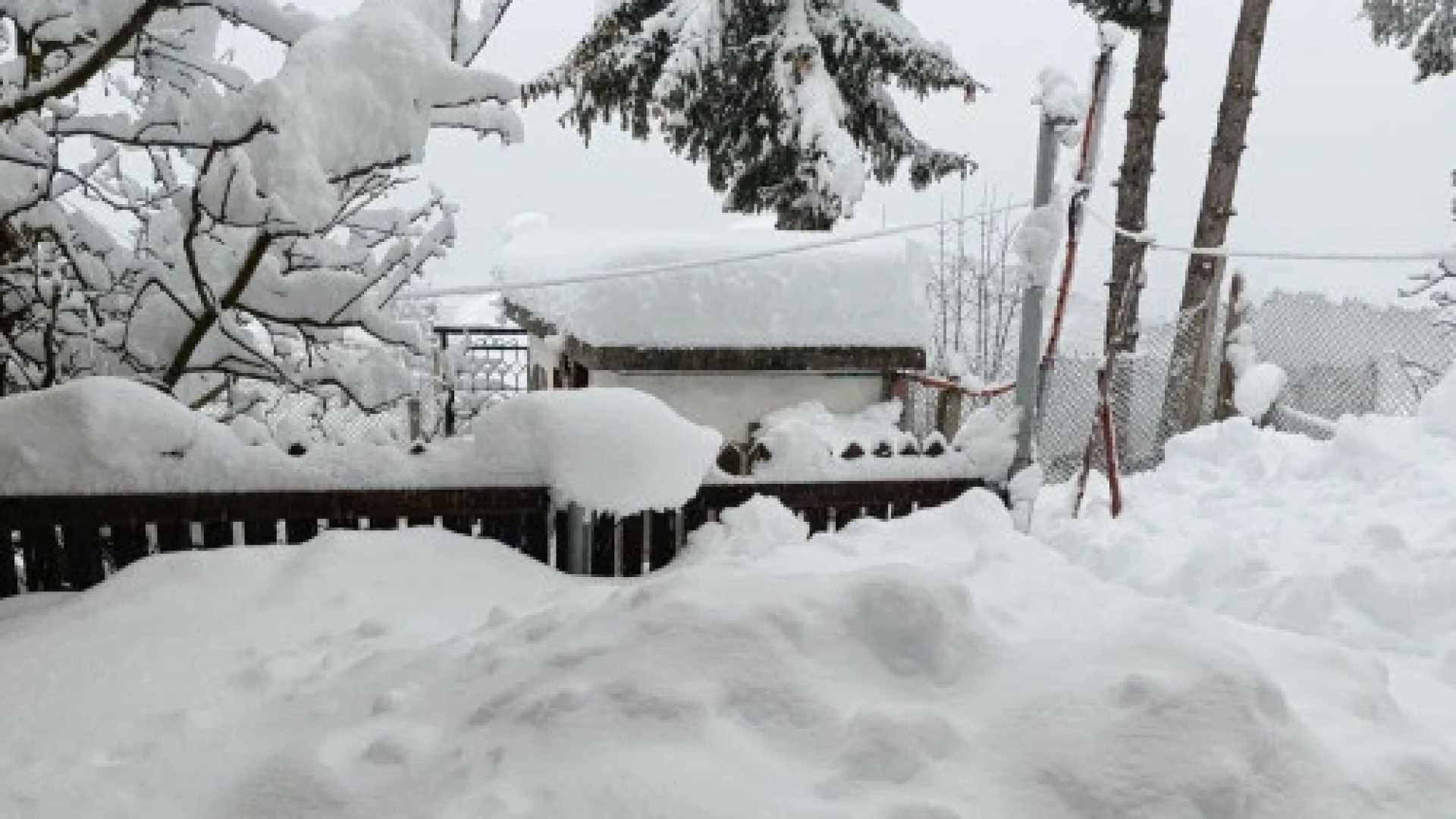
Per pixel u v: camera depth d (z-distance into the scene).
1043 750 2.27
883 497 5.28
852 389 8.38
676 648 2.58
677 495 4.62
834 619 2.69
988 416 5.61
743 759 2.29
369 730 2.62
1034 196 5.73
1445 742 2.83
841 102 12.97
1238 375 10.65
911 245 8.45
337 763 2.46
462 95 4.74
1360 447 7.40
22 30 4.52
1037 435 5.74
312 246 4.92
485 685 2.69
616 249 7.77
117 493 4.29
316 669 3.19
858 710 2.43
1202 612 3.42
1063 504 7.59
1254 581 4.84
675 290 7.55
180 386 6.30
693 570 3.00
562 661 2.63
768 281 7.75
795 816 2.10
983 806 2.16
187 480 4.36
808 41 12.69
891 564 2.87
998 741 2.34
